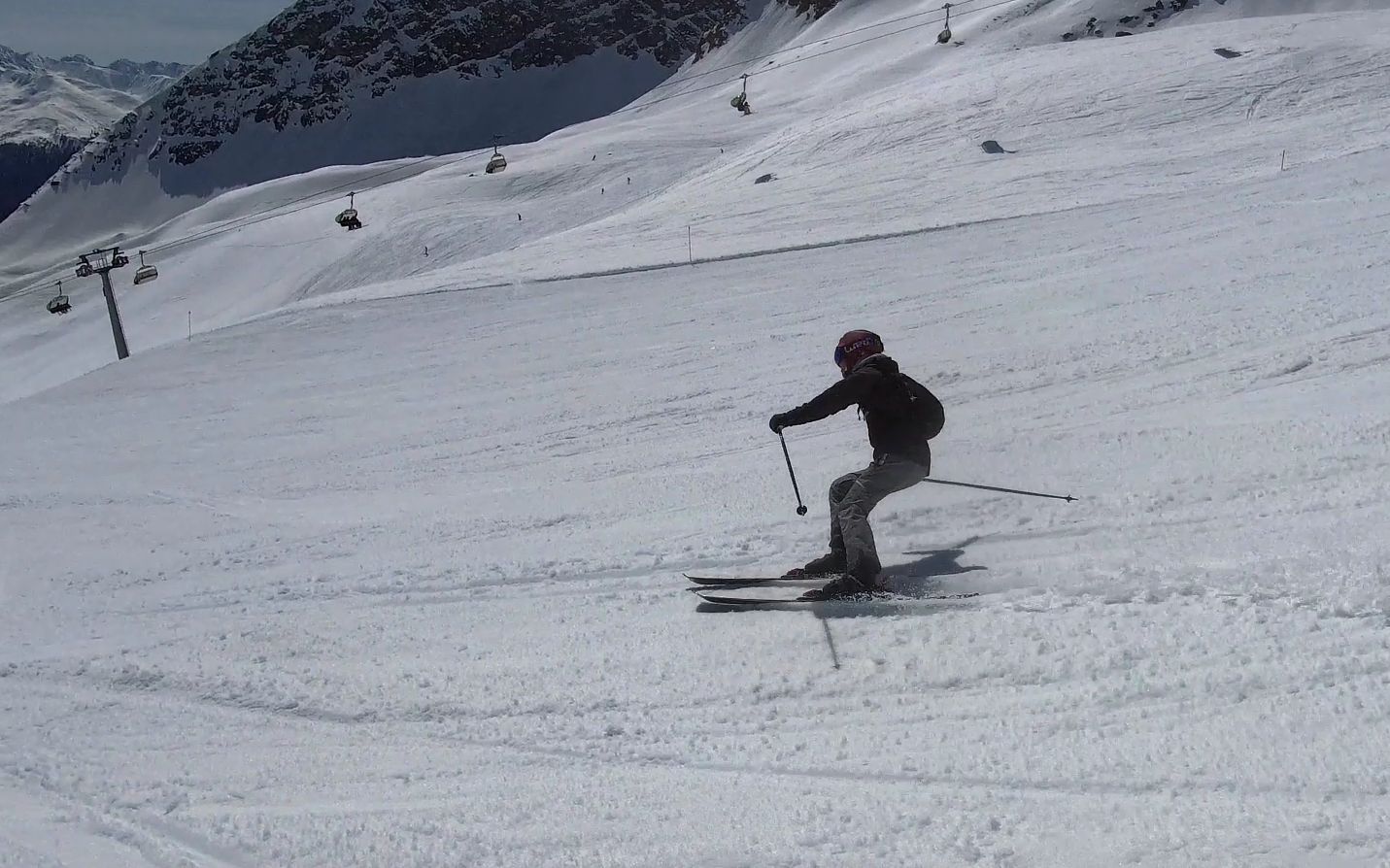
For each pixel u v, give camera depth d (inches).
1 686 209.2
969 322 504.4
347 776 156.9
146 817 150.6
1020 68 2132.1
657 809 136.6
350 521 338.6
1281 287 422.0
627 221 1539.1
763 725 155.4
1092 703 146.2
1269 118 1453.0
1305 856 109.2
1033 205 1063.6
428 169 5605.3
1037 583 188.4
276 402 618.2
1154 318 419.5
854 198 1305.4
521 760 155.2
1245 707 138.2
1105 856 114.2
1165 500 222.1
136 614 256.4
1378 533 185.2
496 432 463.2
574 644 195.9
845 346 212.7
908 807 129.1
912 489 256.8
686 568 232.5
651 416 444.5
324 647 212.8
